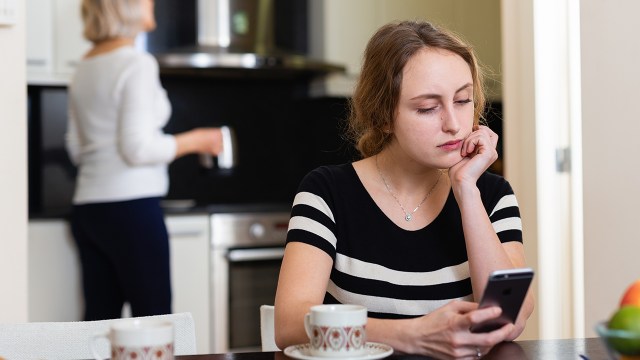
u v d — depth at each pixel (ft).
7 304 8.40
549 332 8.79
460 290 4.92
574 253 8.77
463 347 3.95
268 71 13.79
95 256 10.68
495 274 3.67
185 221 12.03
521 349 4.13
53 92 13.16
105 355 4.65
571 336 8.79
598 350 4.09
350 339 3.66
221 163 13.87
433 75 4.72
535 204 8.78
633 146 6.77
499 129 14.01
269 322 5.09
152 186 10.29
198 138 10.64
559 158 8.76
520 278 3.74
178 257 12.01
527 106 8.84
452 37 4.93
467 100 4.82
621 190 6.93
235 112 14.29
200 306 12.14
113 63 10.04
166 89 13.99
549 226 8.77
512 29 9.01
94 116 10.19
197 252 12.10
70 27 12.00
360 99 5.15
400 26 4.97
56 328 4.64
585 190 7.34
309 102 14.58
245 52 12.94
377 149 5.29
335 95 13.92
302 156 14.58
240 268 12.30
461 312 4.04
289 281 4.73
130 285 10.32
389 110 4.86
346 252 5.02
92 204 10.30
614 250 7.02
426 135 4.75
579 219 8.75
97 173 10.27
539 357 3.94
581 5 7.32
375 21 13.57
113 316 10.90
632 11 6.77
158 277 10.29
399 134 4.84
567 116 8.77
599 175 7.17
